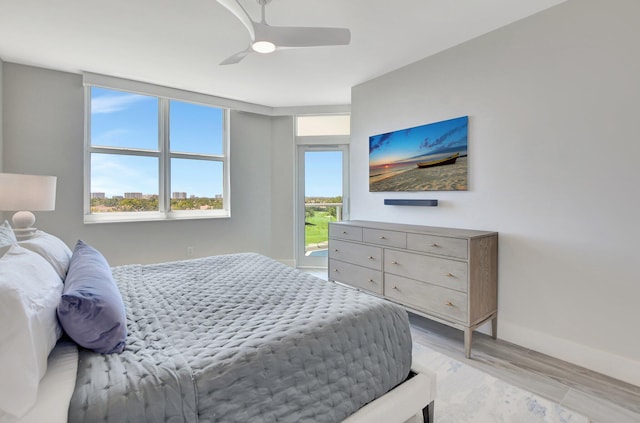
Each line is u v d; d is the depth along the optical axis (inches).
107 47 111.6
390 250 110.6
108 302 45.3
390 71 131.8
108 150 147.6
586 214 82.4
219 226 175.8
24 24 96.3
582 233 83.1
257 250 188.7
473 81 104.7
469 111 106.0
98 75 135.0
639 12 73.9
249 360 43.2
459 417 64.4
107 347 44.1
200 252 169.8
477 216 104.6
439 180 114.3
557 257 87.4
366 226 119.5
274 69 130.6
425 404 60.4
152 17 92.5
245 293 68.9
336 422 48.8
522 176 93.7
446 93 112.4
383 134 134.1
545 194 89.3
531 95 91.5
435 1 84.7
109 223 144.4
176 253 162.4
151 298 65.3
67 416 33.4
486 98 101.5
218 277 81.1
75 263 59.9
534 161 91.2
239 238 182.5
